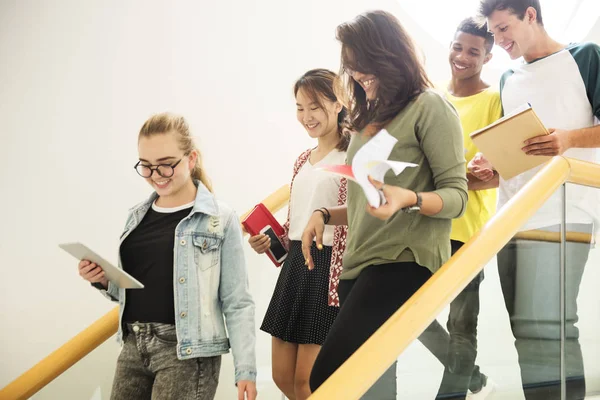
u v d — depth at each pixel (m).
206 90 3.65
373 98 1.85
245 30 3.72
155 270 1.97
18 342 3.33
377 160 1.42
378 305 1.73
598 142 2.14
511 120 1.88
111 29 3.53
